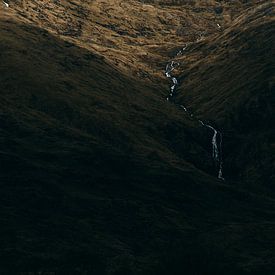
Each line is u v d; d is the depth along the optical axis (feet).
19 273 398.01
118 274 401.29
